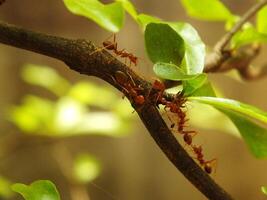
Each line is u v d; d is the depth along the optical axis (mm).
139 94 233
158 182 844
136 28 759
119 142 834
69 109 524
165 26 239
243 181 813
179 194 842
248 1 708
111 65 232
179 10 759
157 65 228
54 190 228
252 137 257
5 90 809
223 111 259
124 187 847
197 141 794
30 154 792
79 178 535
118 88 233
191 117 507
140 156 832
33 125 521
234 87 773
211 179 238
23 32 227
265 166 806
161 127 235
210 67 292
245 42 295
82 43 230
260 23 320
